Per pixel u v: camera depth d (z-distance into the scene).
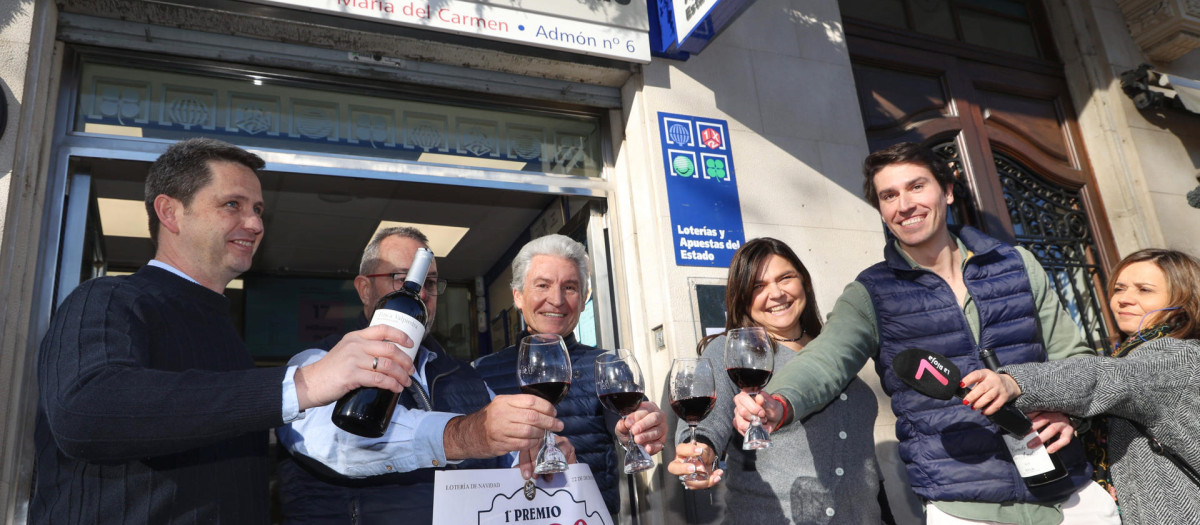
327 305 4.80
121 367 1.09
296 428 1.44
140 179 2.70
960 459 1.83
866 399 2.10
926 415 1.90
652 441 1.59
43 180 2.38
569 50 3.05
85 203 2.50
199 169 1.43
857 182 3.57
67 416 1.03
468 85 3.13
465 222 4.05
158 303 1.28
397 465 1.38
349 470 1.39
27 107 2.30
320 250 4.56
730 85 3.46
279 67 2.84
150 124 2.65
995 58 4.48
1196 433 1.69
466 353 4.64
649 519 2.86
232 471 1.29
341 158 2.90
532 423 1.22
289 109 2.90
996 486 1.78
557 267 2.41
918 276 2.04
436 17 2.82
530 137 3.33
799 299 2.17
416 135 3.11
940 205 2.07
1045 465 1.67
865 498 1.95
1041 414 1.70
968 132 4.21
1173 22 4.43
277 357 4.60
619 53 3.14
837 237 3.43
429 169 3.04
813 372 1.82
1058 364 1.70
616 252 3.30
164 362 1.24
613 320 3.24
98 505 1.13
